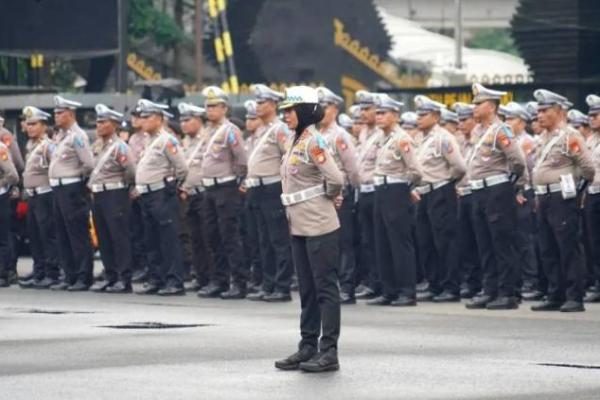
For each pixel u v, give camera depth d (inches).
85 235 2016.5
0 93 2554.1
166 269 1950.1
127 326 1525.6
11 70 2628.0
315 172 1247.5
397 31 2536.9
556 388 1137.4
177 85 2404.0
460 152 1905.8
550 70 2294.5
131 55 2586.1
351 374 1204.5
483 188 1745.8
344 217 1849.2
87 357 1295.5
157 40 2551.7
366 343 1389.0
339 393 1118.4
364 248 1908.2
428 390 1130.7
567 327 1517.0
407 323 1563.7
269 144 1850.4
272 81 2423.7
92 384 1157.1
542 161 1689.2
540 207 1696.6
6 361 1273.4
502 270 1740.9
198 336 1437.0
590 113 1849.2
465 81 2546.8
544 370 1221.1
